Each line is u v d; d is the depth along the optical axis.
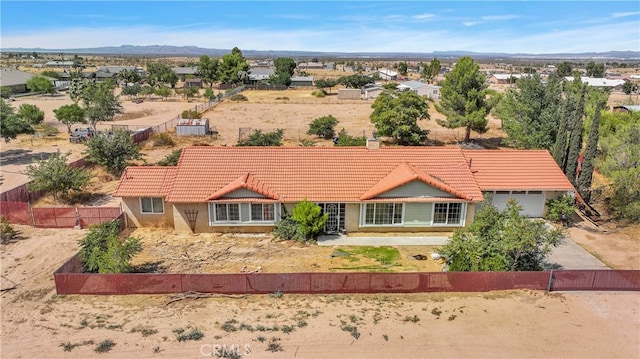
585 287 22.95
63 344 18.53
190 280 22.22
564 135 36.28
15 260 26.19
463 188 30.30
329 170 31.36
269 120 73.31
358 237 29.58
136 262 25.94
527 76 47.84
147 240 28.97
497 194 32.53
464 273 22.53
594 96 64.56
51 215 31.05
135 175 31.36
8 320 20.20
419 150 32.97
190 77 146.62
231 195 29.25
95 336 19.06
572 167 35.44
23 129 48.62
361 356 18.03
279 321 20.25
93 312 20.86
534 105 45.41
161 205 30.77
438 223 30.23
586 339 19.22
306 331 19.55
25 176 41.97
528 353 18.31
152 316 20.58
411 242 28.91
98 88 69.62
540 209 33.00
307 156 32.28
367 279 22.39
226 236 29.61
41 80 107.69
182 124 59.72
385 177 30.92
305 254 27.11
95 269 23.72
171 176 31.28
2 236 29.05
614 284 22.91
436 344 18.81
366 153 32.62
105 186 39.41
